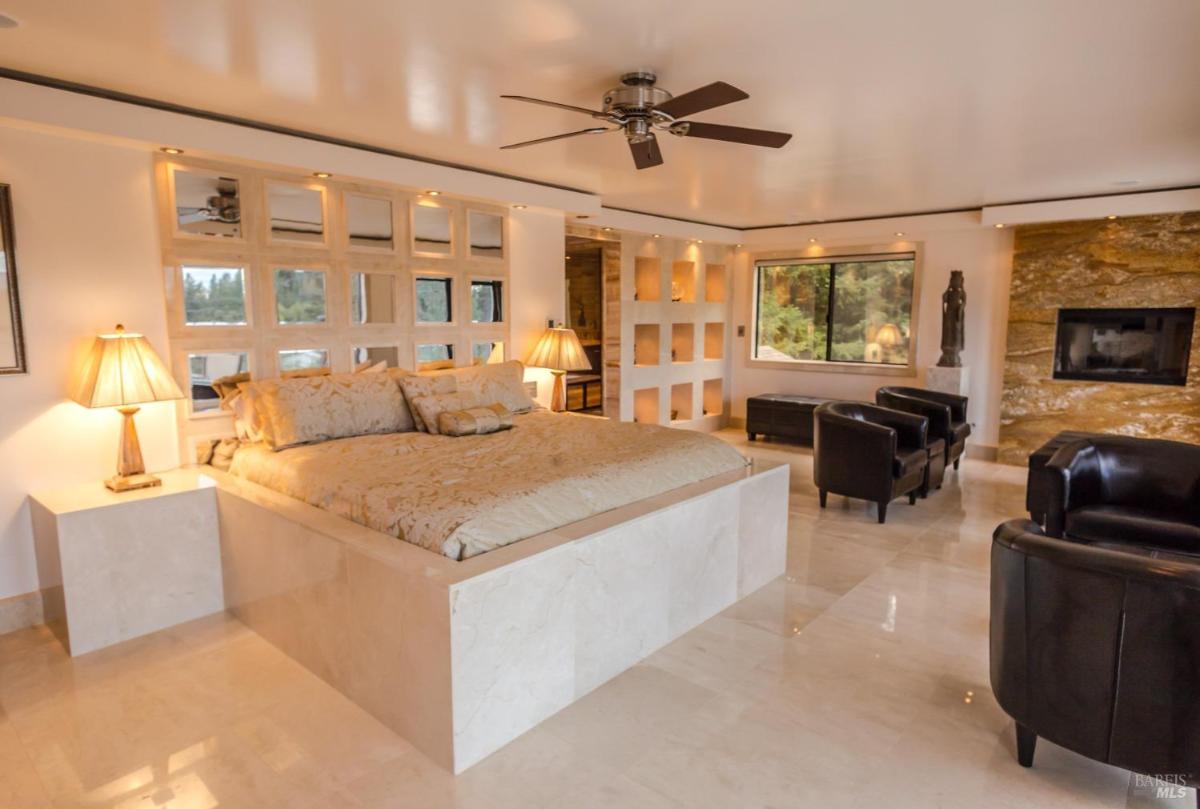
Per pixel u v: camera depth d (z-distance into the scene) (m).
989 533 4.56
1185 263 5.58
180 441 3.56
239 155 3.43
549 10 2.22
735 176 4.92
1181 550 3.17
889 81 2.90
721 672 2.77
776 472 3.69
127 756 2.22
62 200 3.08
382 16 2.26
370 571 2.35
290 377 3.87
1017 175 4.86
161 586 3.13
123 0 2.11
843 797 2.04
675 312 7.66
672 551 3.00
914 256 7.09
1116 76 2.82
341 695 2.58
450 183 4.45
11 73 2.75
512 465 3.08
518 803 2.01
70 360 3.16
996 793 2.06
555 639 2.45
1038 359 6.32
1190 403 5.66
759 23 2.32
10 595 3.08
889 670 2.79
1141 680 1.87
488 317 5.06
